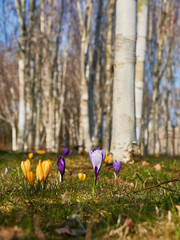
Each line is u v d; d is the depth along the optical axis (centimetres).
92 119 1410
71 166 534
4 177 361
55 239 161
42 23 1820
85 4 1481
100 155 263
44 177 262
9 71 2589
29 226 166
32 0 1517
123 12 595
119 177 405
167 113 2570
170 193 271
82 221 195
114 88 607
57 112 2328
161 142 2662
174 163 601
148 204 229
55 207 223
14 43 2484
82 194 276
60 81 2323
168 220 181
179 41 2694
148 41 2344
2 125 3481
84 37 1196
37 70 2252
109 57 1455
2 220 188
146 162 620
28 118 1747
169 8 2070
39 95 2097
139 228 168
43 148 1672
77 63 2769
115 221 191
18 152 940
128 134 591
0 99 3005
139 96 754
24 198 249
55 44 2028
